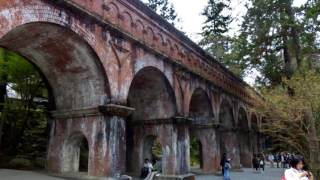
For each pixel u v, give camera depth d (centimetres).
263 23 1967
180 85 1808
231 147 2711
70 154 1337
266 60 2141
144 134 1814
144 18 1517
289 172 685
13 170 1723
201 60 2167
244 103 3033
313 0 1825
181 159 1716
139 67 1433
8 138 2195
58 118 1355
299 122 1659
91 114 1241
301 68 1762
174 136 1709
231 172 2594
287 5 1891
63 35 1083
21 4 895
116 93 1259
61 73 1288
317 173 1470
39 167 1961
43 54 1208
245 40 2089
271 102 1706
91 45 1148
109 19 1259
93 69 1219
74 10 1078
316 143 1508
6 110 2112
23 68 1994
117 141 1216
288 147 2364
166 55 1650
